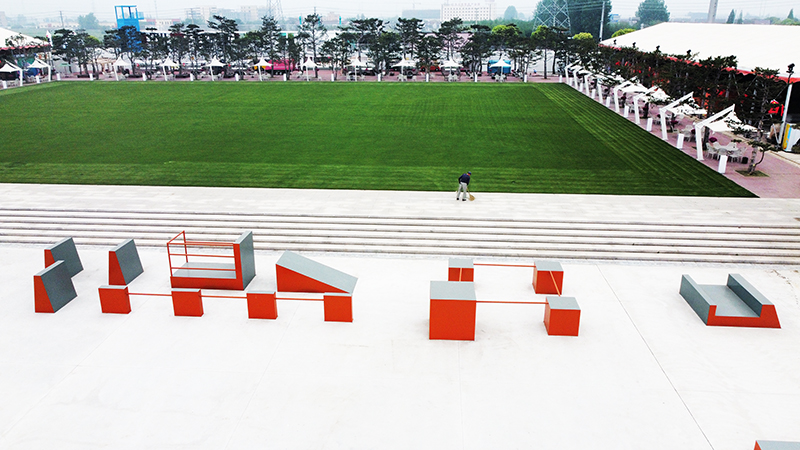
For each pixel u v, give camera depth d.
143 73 67.38
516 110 44.12
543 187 24.80
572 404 11.52
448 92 53.31
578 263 18.55
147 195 23.95
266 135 35.81
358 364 12.89
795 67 30.45
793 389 11.98
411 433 10.70
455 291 13.98
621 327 14.48
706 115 31.86
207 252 19.64
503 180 25.97
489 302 15.21
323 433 10.70
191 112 43.94
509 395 11.80
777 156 29.53
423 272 17.86
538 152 31.14
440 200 23.03
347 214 21.34
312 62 64.69
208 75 70.25
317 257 19.06
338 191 24.28
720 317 14.38
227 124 39.31
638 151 31.00
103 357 13.17
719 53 40.19
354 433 10.71
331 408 11.40
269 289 16.73
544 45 70.12
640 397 11.73
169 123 39.72
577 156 30.14
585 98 49.50
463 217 20.97
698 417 11.13
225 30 74.56
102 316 15.08
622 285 16.88
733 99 30.91
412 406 11.46
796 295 16.20
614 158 29.62
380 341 13.85
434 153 31.19
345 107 45.84
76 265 17.67
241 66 70.75
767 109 29.33
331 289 16.22
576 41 68.81
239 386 12.09
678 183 25.09
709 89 31.42
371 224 20.89
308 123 39.59
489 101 48.34
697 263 18.50
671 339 13.91
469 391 11.94
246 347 13.58
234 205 22.53
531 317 15.02
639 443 10.45
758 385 12.11
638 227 20.11
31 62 67.25
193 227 21.03
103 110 44.78
